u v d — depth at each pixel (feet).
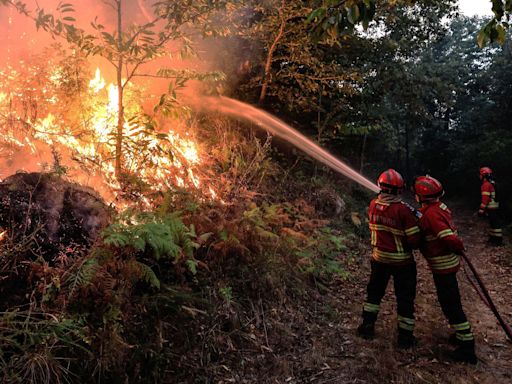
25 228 8.73
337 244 20.07
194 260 11.68
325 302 15.05
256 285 13.32
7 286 8.52
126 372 8.57
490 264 21.88
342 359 11.34
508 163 42.83
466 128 61.41
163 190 14.35
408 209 11.83
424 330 13.24
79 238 9.72
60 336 7.80
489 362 11.39
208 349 10.43
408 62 38.37
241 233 14.21
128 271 9.53
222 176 18.20
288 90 28.63
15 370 7.27
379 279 12.56
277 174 25.94
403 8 34.42
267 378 10.24
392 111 47.16
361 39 33.19
